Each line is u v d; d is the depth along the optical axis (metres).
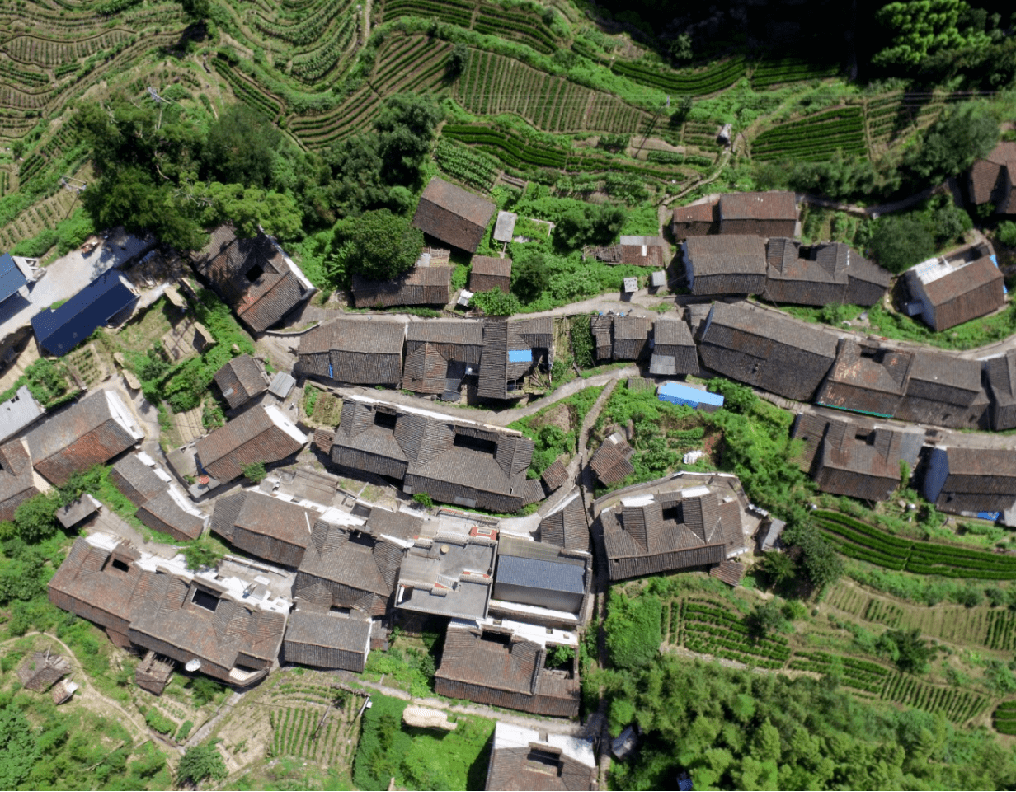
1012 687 55.91
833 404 60.44
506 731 53.91
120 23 67.94
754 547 58.91
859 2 67.12
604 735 54.78
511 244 64.12
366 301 62.62
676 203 65.56
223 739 55.03
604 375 62.53
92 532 59.44
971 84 65.50
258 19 67.75
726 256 60.97
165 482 60.12
